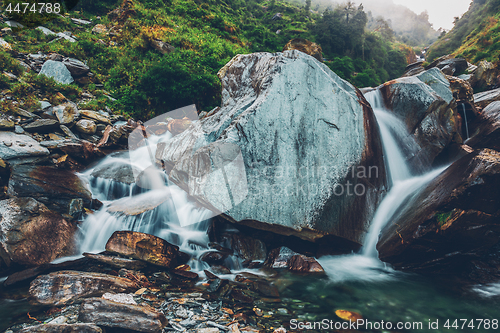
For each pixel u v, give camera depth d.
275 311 3.22
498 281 4.02
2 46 9.67
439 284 4.05
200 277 4.04
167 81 10.13
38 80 8.34
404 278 4.25
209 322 2.87
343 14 56.38
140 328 2.62
